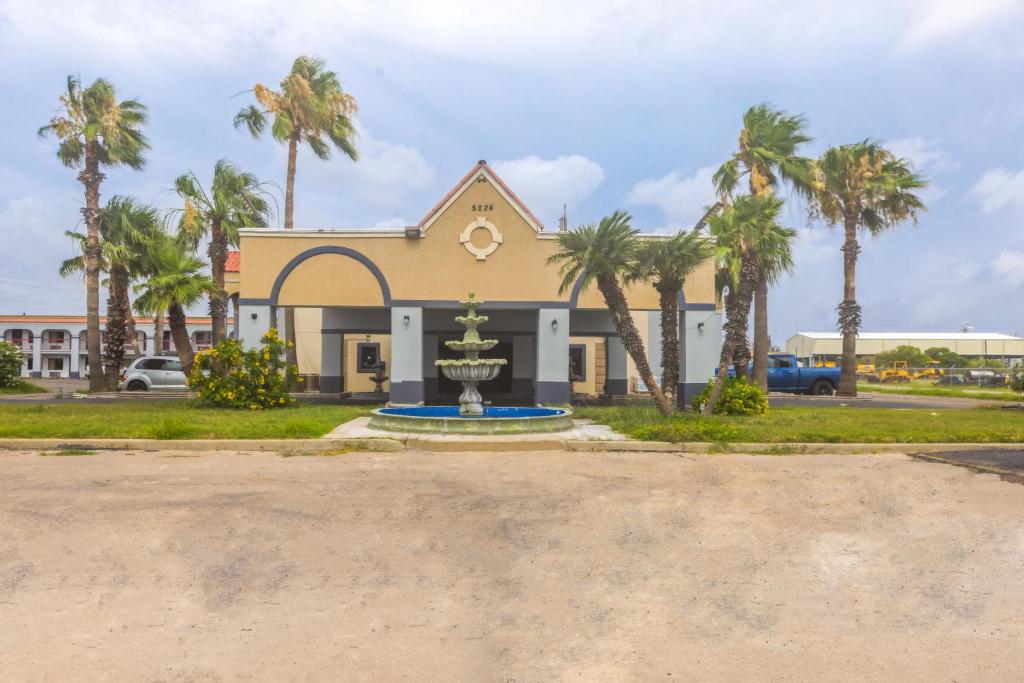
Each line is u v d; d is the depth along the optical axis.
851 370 27.31
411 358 19.14
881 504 6.98
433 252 19.31
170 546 5.47
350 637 3.96
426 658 3.71
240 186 24.38
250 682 3.42
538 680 3.47
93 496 7.07
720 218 16.88
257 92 25.73
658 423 13.08
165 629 4.03
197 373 17.70
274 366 18.02
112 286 24.73
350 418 15.03
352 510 6.63
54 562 5.08
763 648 3.86
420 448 11.39
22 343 52.19
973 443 11.39
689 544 5.71
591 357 27.80
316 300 19.16
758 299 25.08
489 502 7.04
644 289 19.36
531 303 19.28
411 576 4.95
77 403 19.03
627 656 3.75
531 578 4.94
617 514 6.61
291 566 5.09
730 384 16.75
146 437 11.48
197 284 20.47
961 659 3.71
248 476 8.37
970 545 5.63
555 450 11.48
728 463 9.84
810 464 9.71
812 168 24.56
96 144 24.05
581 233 14.16
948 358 68.31
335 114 27.17
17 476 8.21
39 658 3.64
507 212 19.39
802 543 5.72
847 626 4.16
